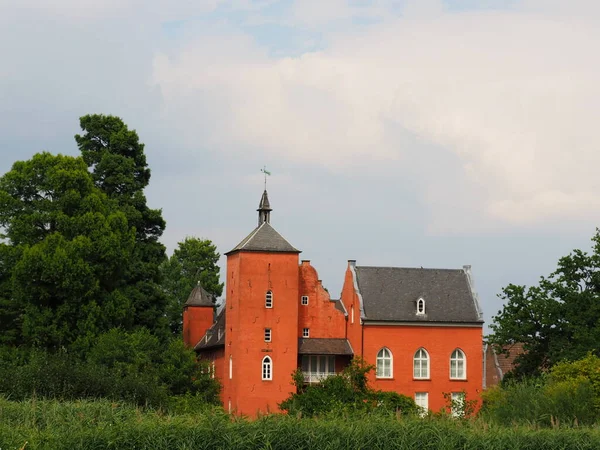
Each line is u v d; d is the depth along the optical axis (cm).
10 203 8669
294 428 4681
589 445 4991
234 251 9231
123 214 8825
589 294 8538
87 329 8225
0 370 6469
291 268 9119
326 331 9469
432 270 9788
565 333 8519
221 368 9619
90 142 9725
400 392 9175
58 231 8612
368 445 4716
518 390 6438
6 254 8450
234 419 4781
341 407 7375
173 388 8538
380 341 9238
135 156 9812
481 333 9406
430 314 9388
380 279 9581
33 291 8225
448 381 9294
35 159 8844
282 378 8950
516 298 8656
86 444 4347
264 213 9400
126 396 6575
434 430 4850
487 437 4922
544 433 5081
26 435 4384
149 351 8312
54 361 6600
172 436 4453
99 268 8469
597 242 8638
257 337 8962
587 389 6291
